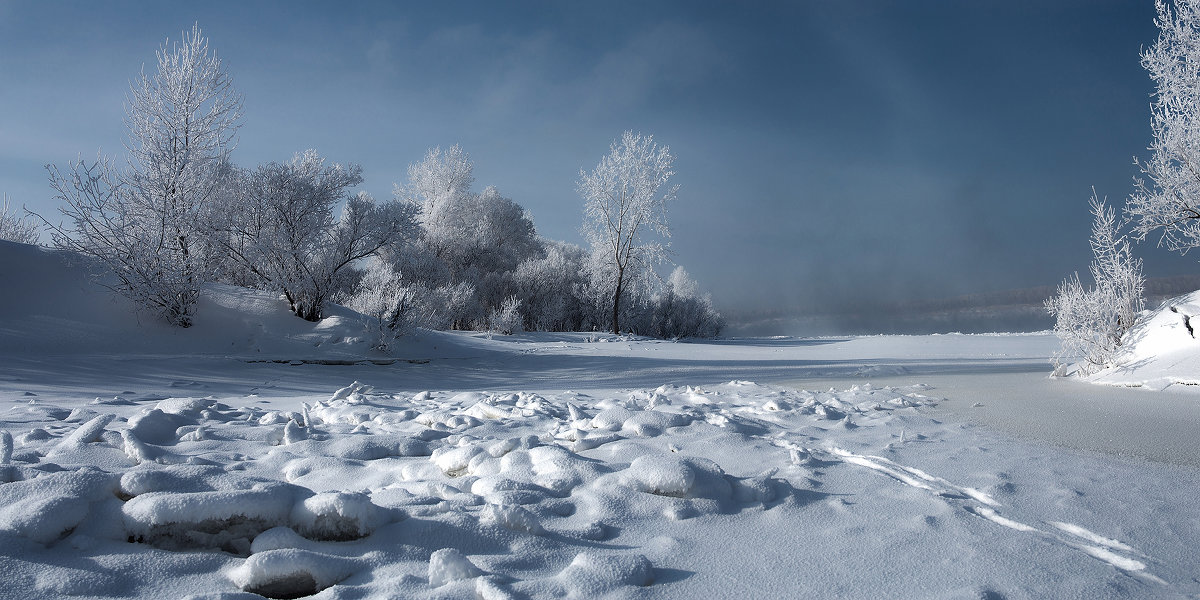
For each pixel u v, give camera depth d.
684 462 2.93
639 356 16.64
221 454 3.71
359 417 5.28
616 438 4.06
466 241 33.62
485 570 2.03
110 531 2.23
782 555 2.23
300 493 2.47
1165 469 3.30
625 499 2.74
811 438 4.32
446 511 2.57
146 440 4.07
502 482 2.93
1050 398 6.26
